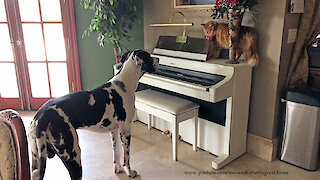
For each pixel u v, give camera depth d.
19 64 3.36
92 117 1.57
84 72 3.40
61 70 3.44
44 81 3.49
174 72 2.37
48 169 2.16
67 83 3.51
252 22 2.12
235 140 2.22
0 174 0.89
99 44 3.02
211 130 2.33
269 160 2.25
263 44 2.09
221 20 2.34
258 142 2.29
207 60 2.27
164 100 2.29
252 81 2.23
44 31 3.27
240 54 2.18
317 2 2.04
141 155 2.35
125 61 1.87
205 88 1.92
